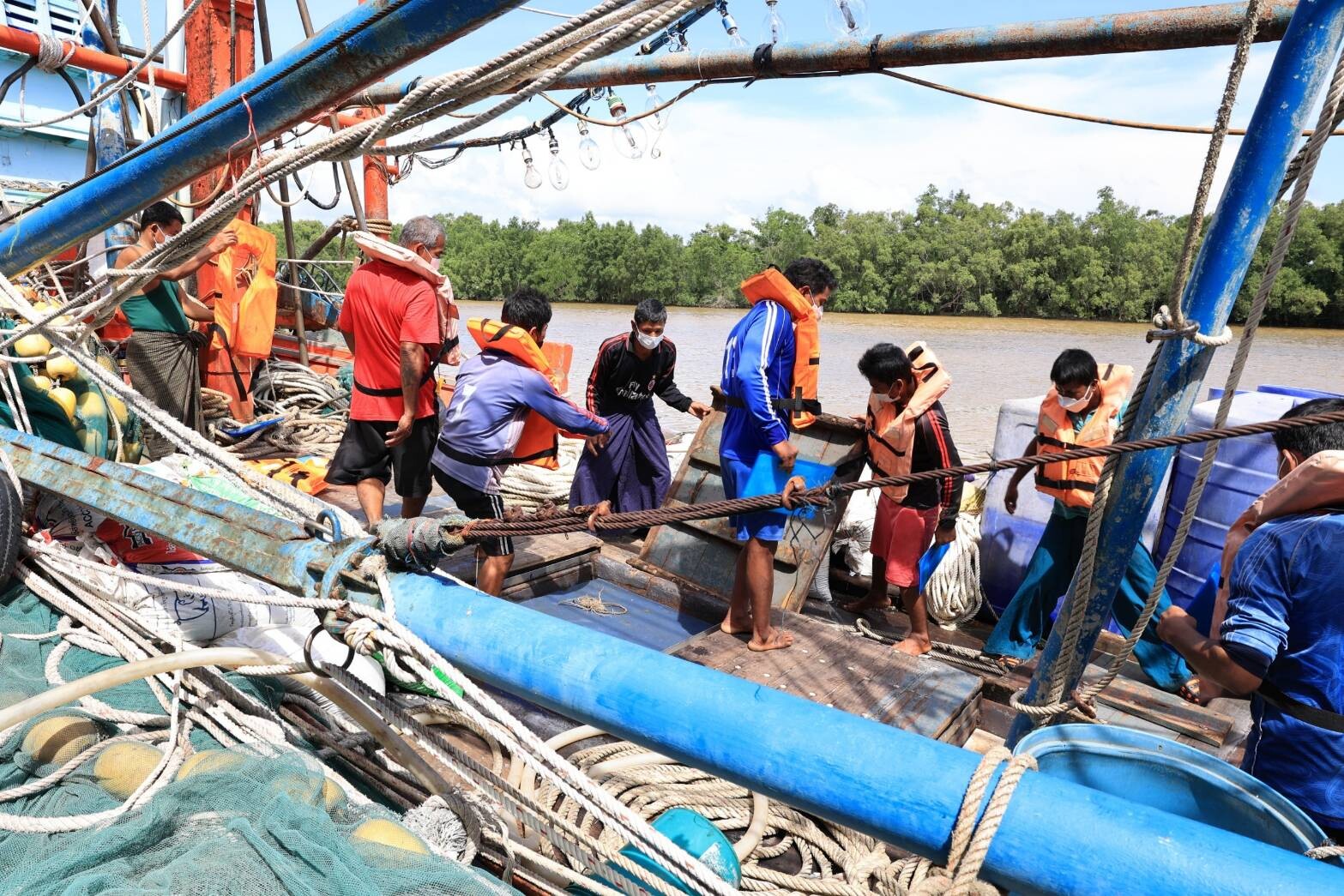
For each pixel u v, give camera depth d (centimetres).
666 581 527
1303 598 229
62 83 902
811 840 308
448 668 214
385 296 475
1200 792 219
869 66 360
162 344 588
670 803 317
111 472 318
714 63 397
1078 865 155
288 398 830
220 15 762
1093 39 305
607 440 601
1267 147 214
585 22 205
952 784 169
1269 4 275
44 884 189
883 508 509
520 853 250
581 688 209
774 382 428
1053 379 436
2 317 436
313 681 251
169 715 272
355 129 249
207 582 360
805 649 435
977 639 512
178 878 186
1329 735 232
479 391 436
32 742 253
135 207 326
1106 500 249
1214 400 485
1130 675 453
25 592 334
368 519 503
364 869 197
